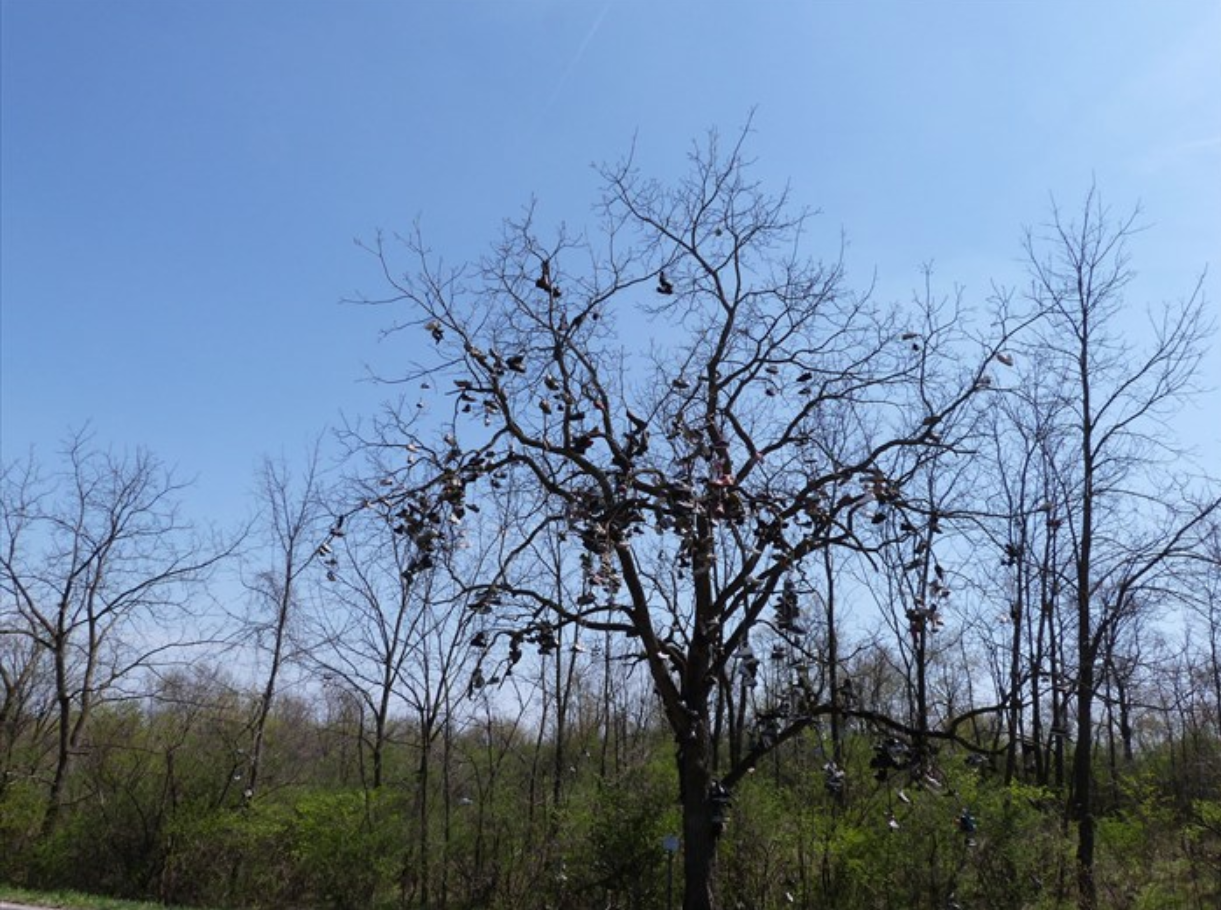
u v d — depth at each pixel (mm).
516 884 18781
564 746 23203
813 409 15547
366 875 19391
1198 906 17969
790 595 12312
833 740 18125
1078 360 21156
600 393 13984
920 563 12648
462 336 13086
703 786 13891
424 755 20719
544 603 13344
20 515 23250
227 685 23203
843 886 17219
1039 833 17266
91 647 23172
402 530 11578
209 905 19469
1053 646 22328
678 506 10820
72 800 22328
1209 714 27359
